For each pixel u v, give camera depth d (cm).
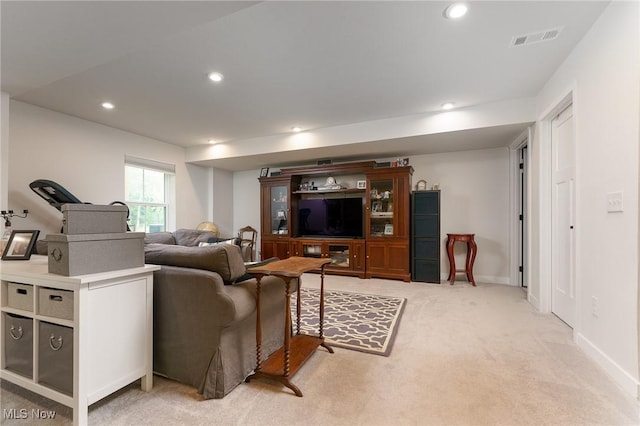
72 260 138
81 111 358
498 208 454
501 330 255
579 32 210
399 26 203
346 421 141
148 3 138
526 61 249
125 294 157
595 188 200
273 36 214
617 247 176
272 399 159
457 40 220
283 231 565
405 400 157
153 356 183
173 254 184
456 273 474
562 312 279
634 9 162
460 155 475
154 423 140
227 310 159
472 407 150
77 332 136
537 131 318
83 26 156
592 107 204
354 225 518
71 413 148
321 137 438
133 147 450
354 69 263
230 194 646
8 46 175
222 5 141
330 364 197
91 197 393
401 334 249
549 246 304
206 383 162
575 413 145
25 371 157
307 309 319
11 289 162
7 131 254
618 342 175
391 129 392
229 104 342
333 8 184
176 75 272
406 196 464
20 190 324
